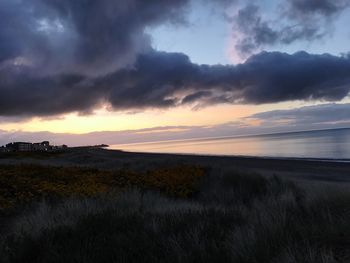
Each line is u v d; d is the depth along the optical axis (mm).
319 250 4750
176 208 8383
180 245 5238
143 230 6160
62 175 15914
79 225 6543
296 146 83188
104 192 10945
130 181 14383
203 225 6242
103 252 5078
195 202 11711
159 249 5203
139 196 10328
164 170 18062
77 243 5484
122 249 5094
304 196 10188
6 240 6020
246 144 126688
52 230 6227
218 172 17031
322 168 28438
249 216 7180
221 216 7102
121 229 6359
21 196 10633
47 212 8062
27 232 6352
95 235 6020
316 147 72250
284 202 8820
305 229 5723
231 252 4895
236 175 15477
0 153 60719
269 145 99312
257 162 37406
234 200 12000
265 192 12891
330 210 7418
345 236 5574
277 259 4512
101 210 7887
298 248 4832
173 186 13664
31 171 16859
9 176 14211
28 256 5301
